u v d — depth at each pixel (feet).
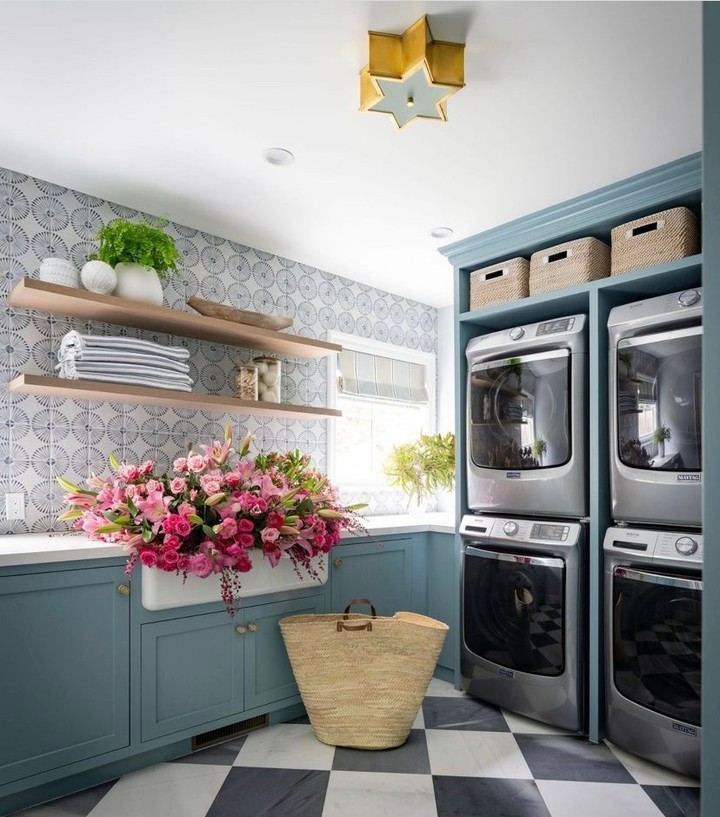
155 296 8.43
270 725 8.38
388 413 13.70
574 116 6.75
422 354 14.01
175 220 9.66
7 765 6.06
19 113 6.76
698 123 6.88
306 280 11.66
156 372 8.34
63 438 8.37
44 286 7.22
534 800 6.50
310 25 5.41
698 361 7.05
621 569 7.55
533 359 8.73
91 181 8.39
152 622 7.13
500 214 9.45
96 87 6.30
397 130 7.10
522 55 5.72
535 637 8.33
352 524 8.85
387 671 7.66
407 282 12.71
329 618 8.32
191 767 7.18
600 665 7.87
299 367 11.48
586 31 5.40
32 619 6.28
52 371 8.29
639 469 7.52
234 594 7.70
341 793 6.62
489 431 9.30
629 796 6.59
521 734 8.10
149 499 7.02
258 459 8.75
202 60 5.87
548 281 8.83
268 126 7.04
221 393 10.14
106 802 6.42
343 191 8.68
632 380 7.68
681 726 6.82
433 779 6.93
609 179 8.28
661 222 7.67
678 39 5.48
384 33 5.52
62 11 5.22
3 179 8.04
